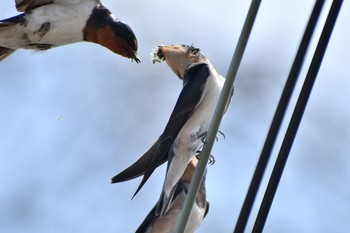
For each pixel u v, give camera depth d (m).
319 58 8.58
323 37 8.55
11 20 12.30
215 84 12.09
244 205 8.59
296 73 8.45
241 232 8.55
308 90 8.61
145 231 13.03
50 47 12.77
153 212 13.12
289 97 8.47
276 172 8.67
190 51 12.73
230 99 11.80
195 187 9.25
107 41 12.90
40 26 12.34
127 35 12.92
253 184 8.58
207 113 11.97
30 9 12.41
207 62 12.60
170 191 11.74
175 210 13.05
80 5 12.55
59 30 12.48
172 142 11.77
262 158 8.56
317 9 8.34
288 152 8.66
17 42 12.53
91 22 12.62
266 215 8.67
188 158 11.83
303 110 8.62
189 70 12.47
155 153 11.66
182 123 11.87
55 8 12.41
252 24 8.74
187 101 11.97
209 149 9.23
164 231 13.01
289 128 8.66
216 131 9.20
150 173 11.47
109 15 12.78
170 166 11.78
